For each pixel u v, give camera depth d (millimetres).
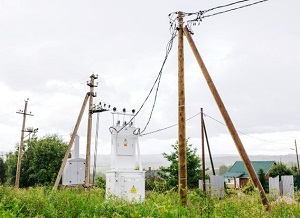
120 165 16781
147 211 8047
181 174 12711
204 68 13289
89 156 29453
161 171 35000
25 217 9211
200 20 14500
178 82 13820
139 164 17047
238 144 11836
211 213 7621
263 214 7852
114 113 17297
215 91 12734
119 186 15344
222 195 9633
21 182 54969
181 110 13430
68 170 38094
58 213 9781
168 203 6980
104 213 9508
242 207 8008
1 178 61938
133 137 17328
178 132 13234
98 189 15219
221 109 12422
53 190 12461
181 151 12945
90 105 30297
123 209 9250
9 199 11617
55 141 56875
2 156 61969
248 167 11469
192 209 7996
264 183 47281
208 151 33719
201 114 33250
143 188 15727
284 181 21797
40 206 10203
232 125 12117
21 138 43281
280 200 11672
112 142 17062
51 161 54750
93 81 30766
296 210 9219
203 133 32812
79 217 9211
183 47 14414
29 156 55875
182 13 14781
